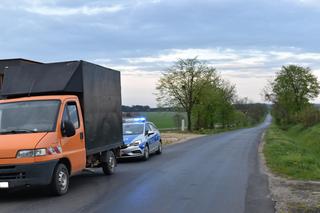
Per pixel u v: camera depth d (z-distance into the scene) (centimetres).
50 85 1165
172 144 3209
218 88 7794
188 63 7169
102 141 1344
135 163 1822
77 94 1210
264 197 1006
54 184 1028
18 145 982
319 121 5966
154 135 2156
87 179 1338
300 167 1546
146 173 1466
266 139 3562
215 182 1241
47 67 1212
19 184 970
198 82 7138
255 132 5878
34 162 977
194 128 7900
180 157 2056
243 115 11950
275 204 926
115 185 1209
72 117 1143
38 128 1051
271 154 2062
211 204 933
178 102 7225
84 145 1192
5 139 1006
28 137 1009
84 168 1206
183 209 886
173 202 957
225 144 3027
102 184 1232
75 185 1218
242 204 930
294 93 8638
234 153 2247
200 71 7181
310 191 1080
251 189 1118
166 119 9100
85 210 885
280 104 8931
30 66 1230
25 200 1005
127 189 1135
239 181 1257
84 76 1216
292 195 1025
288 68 8706
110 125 1429
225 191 1091
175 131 6788
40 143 993
